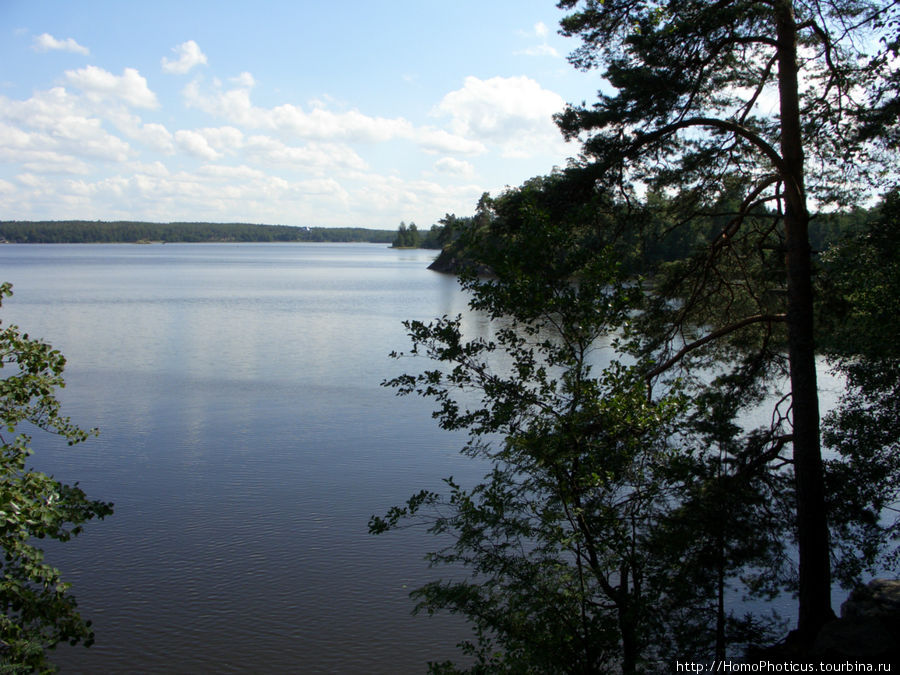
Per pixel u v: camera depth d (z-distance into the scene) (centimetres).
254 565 1408
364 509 1672
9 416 633
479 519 732
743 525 965
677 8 972
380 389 2942
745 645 1041
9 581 529
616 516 760
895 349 1108
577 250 775
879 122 955
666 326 1206
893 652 864
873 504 1123
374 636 1188
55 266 14388
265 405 2673
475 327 4522
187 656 1129
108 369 3406
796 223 1027
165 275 11606
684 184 1125
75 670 1092
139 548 1480
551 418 771
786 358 1196
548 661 686
